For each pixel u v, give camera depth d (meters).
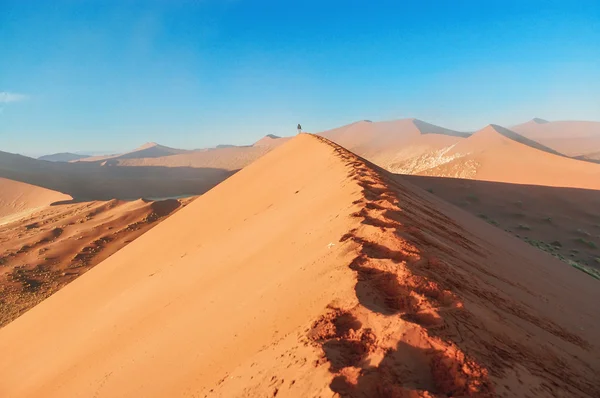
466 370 3.69
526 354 5.07
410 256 6.55
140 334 9.62
